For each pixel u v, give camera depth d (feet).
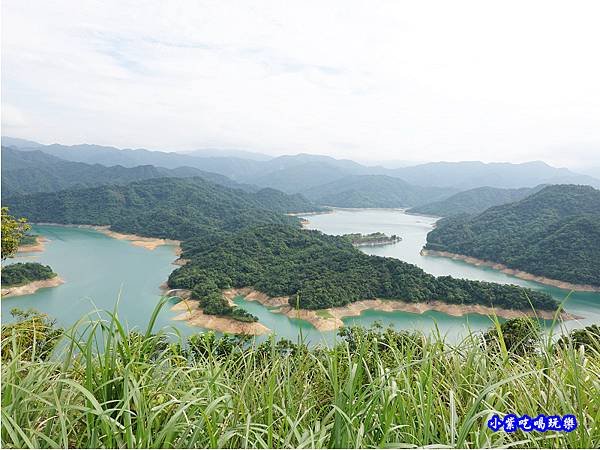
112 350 7.78
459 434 6.34
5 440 6.35
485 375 8.91
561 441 6.97
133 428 7.18
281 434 7.14
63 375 7.42
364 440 6.96
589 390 8.03
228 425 7.33
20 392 6.80
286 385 8.55
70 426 6.59
